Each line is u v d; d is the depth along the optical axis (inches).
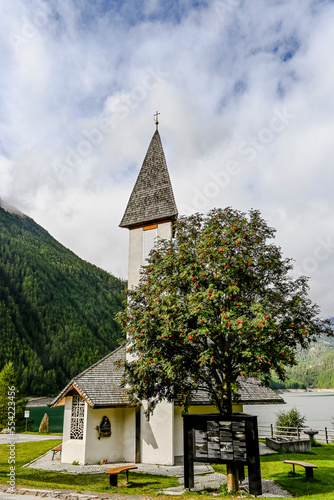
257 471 475.8
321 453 878.4
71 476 640.4
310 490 522.3
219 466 722.2
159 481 594.9
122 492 496.1
